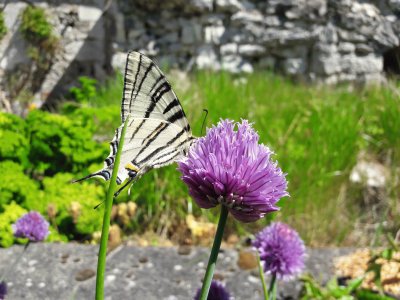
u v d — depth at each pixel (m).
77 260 0.35
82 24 0.92
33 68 0.89
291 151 0.46
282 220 0.43
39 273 0.33
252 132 0.14
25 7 0.88
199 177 0.13
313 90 0.73
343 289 0.28
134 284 0.33
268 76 0.86
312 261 0.36
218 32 0.94
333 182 0.47
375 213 0.47
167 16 0.94
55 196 0.41
